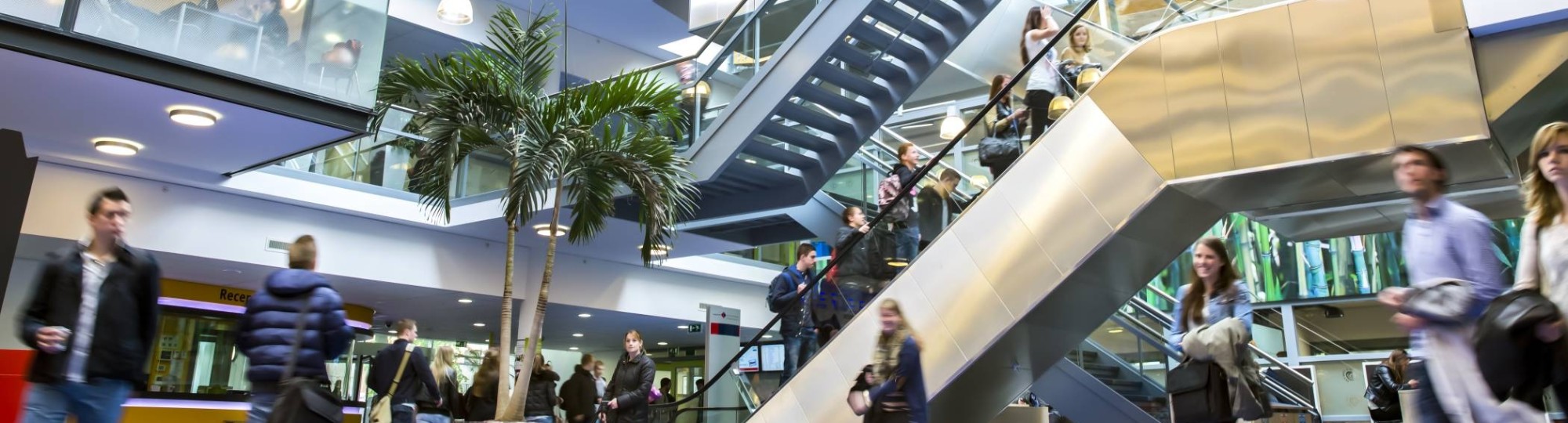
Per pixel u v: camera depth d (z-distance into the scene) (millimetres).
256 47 7188
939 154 7414
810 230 10805
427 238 12336
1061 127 6418
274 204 11008
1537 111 5539
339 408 4297
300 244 4680
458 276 12547
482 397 8430
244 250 10648
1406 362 8781
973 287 6543
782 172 10352
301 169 11094
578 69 16016
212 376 12312
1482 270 3201
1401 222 7309
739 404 8500
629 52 17172
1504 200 6676
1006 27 10055
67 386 3982
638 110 8781
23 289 10680
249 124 7785
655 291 15320
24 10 6102
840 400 7133
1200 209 6219
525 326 13273
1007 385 7094
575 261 14070
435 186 8508
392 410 7832
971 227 6699
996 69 10312
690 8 13680
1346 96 5523
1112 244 5957
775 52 9617
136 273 4285
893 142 10688
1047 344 6691
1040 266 6195
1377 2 5598
